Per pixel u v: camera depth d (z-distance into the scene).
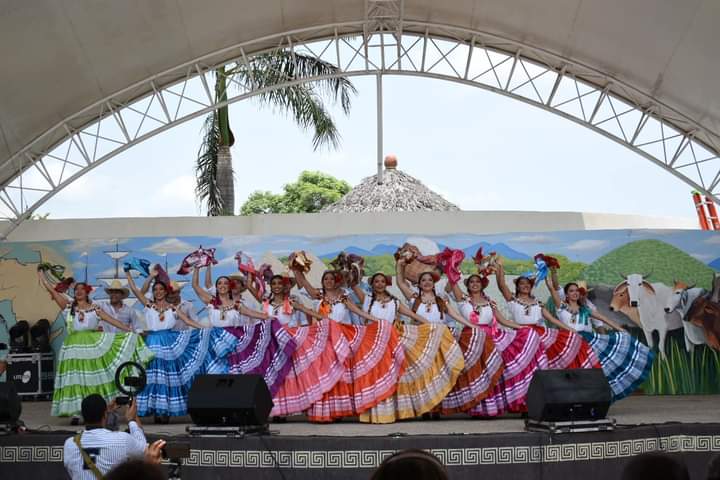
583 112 12.52
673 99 11.94
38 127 11.92
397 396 8.10
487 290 11.22
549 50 12.20
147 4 10.84
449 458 6.77
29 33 10.42
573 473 6.87
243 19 11.77
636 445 7.06
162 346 8.23
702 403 9.86
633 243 11.31
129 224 12.00
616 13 10.97
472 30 12.24
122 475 2.78
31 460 7.16
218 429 6.92
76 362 8.27
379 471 2.54
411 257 9.86
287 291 8.93
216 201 18.47
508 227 11.98
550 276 9.98
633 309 11.23
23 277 11.41
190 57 12.16
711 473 2.90
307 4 11.82
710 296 11.27
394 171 15.40
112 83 11.97
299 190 29.31
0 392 7.30
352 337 8.13
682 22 10.56
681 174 12.27
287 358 8.08
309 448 6.81
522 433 6.87
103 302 10.35
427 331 8.16
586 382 6.96
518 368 8.25
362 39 12.66
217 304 8.71
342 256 10.93
